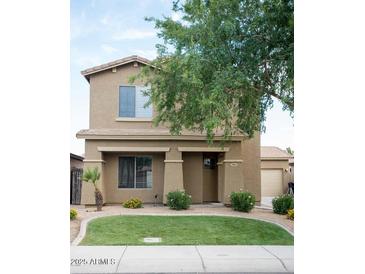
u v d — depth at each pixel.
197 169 20.61
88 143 19.34
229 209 18.64
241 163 19.69
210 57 11.45
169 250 11.40
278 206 17.83
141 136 19.23
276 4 11.32
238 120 14.98
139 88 20.33
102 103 20.19
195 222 15.40
